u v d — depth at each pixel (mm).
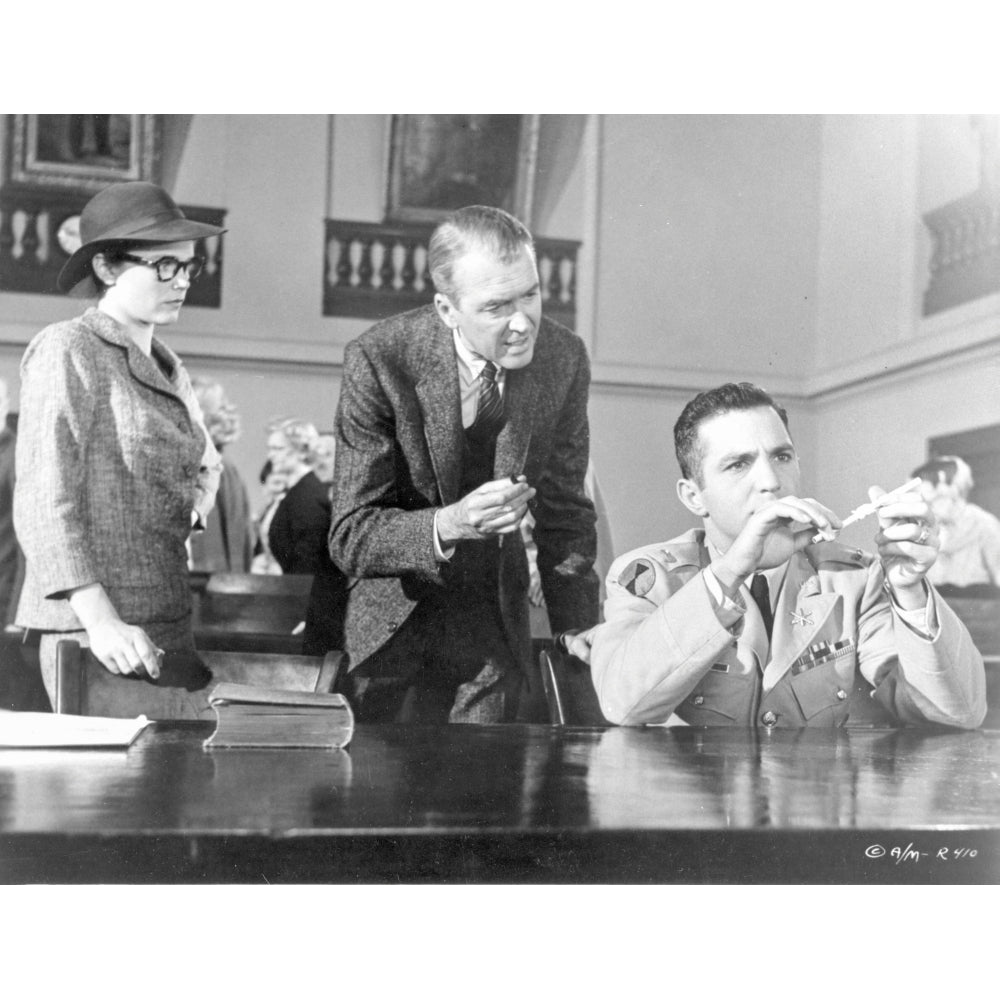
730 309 10133
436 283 2674
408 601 2650
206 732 1796
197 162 9547
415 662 2688
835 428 10094
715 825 1156
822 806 1248
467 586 2693
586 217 9977
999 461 8781
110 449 2531
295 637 3469
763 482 2350
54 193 9102
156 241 2623
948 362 9234
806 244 10188
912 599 2029
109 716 2021
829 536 1998
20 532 2432
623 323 10047
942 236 9336
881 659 2279
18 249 9062
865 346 9836
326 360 9781
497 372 2721
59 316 9125
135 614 2543
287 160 9727
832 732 1930
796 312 10180
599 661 2195
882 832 1158
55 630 2393
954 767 1530
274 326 9727
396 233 9922
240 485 7805
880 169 9711
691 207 10086
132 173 9250
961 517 8859
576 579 2834
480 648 2703
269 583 4250
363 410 2660
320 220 9805
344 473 2652
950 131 9203
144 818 1142
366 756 1589
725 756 1623
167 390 2637
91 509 2506
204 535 7559
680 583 2342
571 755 1622
